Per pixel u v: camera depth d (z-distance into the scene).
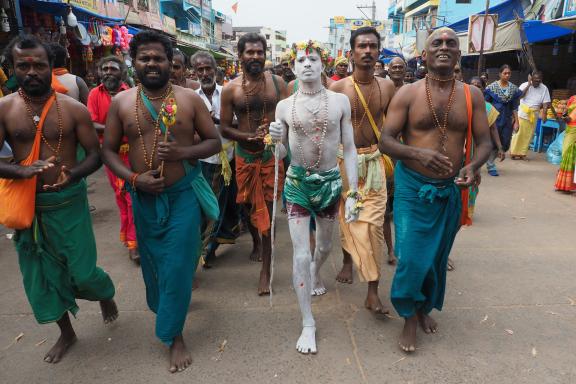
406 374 2.62
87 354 2.86
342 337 3.00
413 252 2.72
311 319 2.95
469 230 5.08
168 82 2.73
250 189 3.74
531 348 2.86
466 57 16.23
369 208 3.30
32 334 3.08
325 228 3.17
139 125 2.67
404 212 2.80
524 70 12.49
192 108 2.75
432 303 2.90
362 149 3.42
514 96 7.77
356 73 3.50
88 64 9.88
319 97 2.85
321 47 2.82
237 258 4.43
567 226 5.20
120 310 3.40
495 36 10.30
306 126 2.83
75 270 2.75
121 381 2.59
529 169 8.34
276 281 3.87
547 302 3.45
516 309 3.34
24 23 7.88
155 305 2.98
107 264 4.26
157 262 2.75
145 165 2.71
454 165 2.79
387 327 3.13
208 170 4.11
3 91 5.84
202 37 29.81
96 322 3.23
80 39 8.53
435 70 2.67
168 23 18.81
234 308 3.41
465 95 2.70
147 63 2.56
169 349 2.85
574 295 3.55
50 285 2.73
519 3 12.87
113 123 2.71
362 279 3.29
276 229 5.21
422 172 2.78
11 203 2.52
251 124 3.81
